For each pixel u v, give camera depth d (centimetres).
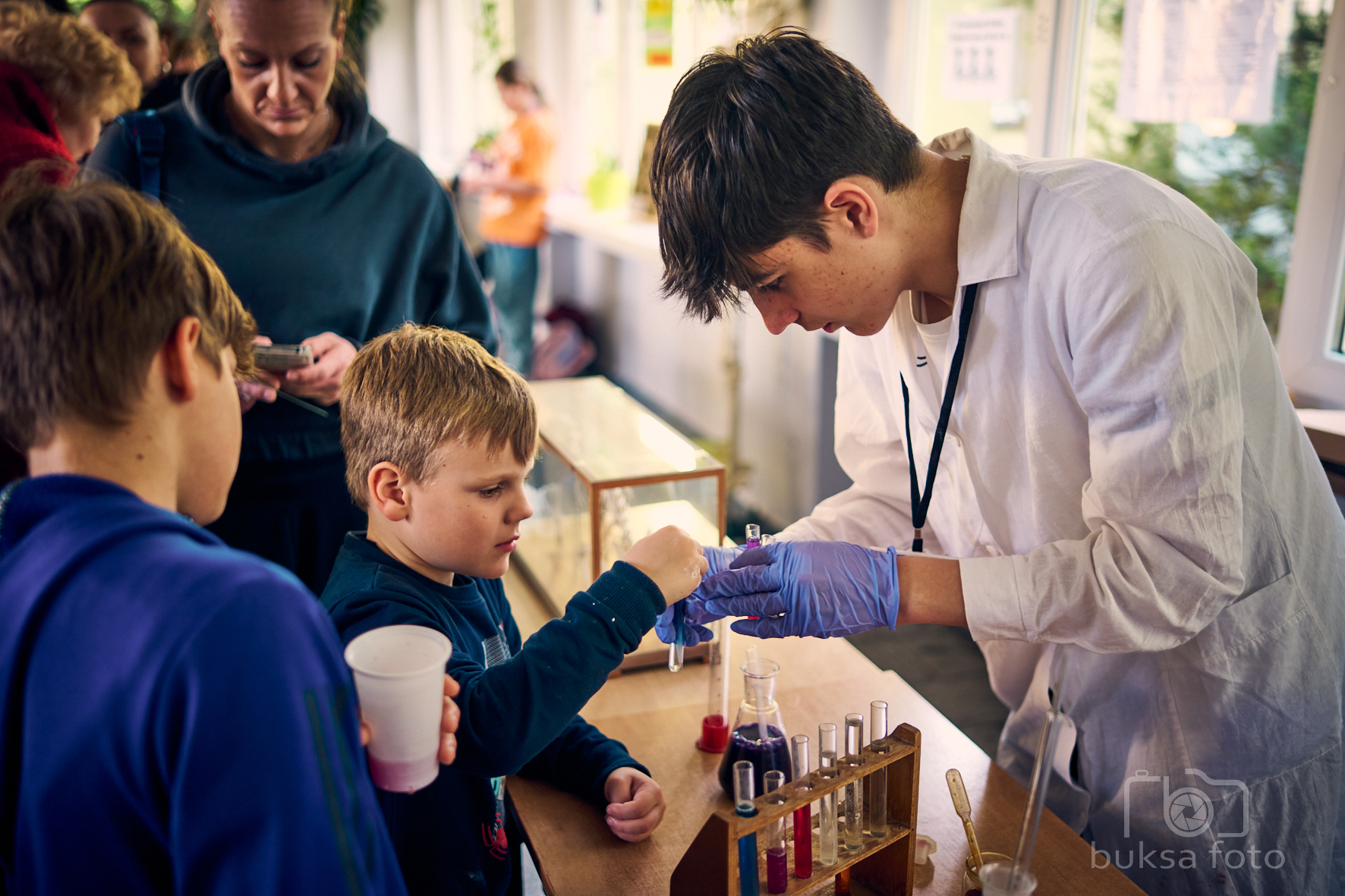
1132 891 113
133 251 69
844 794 109
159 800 64
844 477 371
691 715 153
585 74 611
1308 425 188
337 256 186
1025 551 140
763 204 110
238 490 185
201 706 61
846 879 111
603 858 118
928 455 151
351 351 178
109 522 67
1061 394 125
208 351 74
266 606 65
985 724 281
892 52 329
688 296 121
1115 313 111
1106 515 119
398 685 76
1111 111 259
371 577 117
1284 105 217
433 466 115
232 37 168
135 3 307
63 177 111
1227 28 226
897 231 120
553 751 133
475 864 120
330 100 190
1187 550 114
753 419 432
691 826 125
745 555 124
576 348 625
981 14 292
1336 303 207
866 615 121
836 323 127
